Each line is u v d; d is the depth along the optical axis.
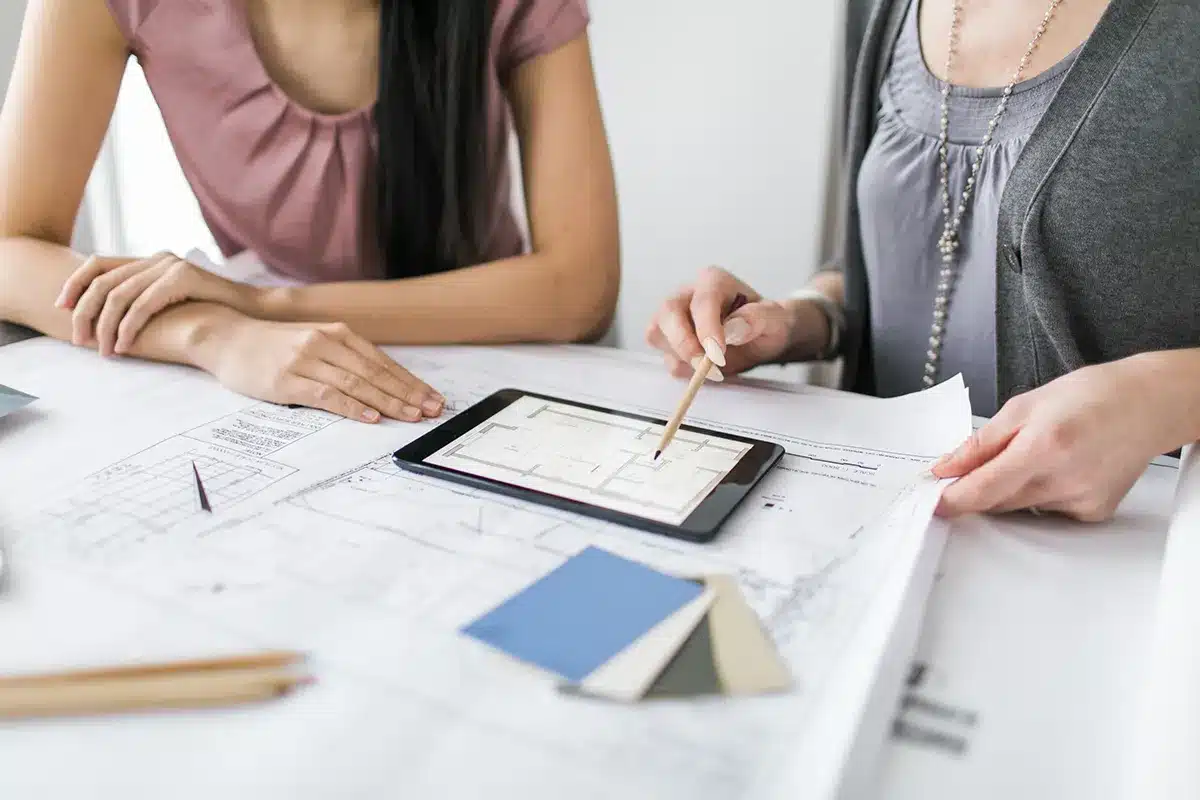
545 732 0.31
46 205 0.82
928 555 0.42
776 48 1.48
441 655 0.35
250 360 0.62
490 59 0.86
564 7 0.86
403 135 0.83
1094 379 0.47
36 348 0.70
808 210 1.57
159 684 0.32
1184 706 0.29
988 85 0.73
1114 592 0.40
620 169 1.66
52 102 0.81
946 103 0.75
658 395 0.64
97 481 0.49
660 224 1.68
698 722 0.31
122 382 0.64
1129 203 0.63
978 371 0.78
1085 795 0.29
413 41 0.81
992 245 0.73
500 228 1.01
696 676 0.34
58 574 0.40
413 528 0.44
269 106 0.86
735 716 0.32
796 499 0.48
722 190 1.61
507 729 0.31
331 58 0.87
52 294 0.72
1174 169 0.62
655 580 0.40
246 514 0.45
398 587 0.39
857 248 0.86
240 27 0.83
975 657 0.36
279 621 0.37
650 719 0.32
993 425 0.46
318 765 0.29
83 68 0.82
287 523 0.45
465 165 0.88
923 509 0.44
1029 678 0.35
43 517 0.45
